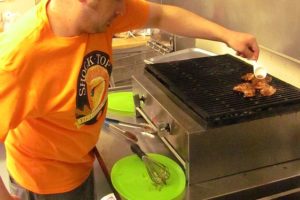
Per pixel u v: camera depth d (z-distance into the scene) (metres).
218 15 1.45
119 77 2.07
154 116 1.13
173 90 1.07
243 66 1.24
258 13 1.24
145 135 1.19
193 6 1.61
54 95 0.81
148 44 2.08
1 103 0.75
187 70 1.22
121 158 1.09
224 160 0.93
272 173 0.96
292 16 1.09
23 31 0.76
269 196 0.95
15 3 2.73
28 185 0.99
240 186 0.92
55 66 0.79
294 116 0.94
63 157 0.97
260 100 0.97
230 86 1.08
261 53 1.28
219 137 0.90
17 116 0.77
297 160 1.01
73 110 0.85
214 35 1.13
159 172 0.98
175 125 0.95
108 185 1.08
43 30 0.77
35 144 0.93
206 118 0.89
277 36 1.17
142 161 1.05
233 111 0.91
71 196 1.05
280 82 1.10
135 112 1.33
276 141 0.96
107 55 0.94
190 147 0.89
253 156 0.95
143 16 1.09
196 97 1.01
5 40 0.77
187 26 1.14
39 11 0.78
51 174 0.98
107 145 1.16
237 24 1.36
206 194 0.90
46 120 0.88
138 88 1.24
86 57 0.85
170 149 1.04
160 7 1.13
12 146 0.98
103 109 0.99
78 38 0.81
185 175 0.95
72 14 0.76
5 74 0.73
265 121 0.92
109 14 0.79
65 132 0.91
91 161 1.09
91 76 0.88
